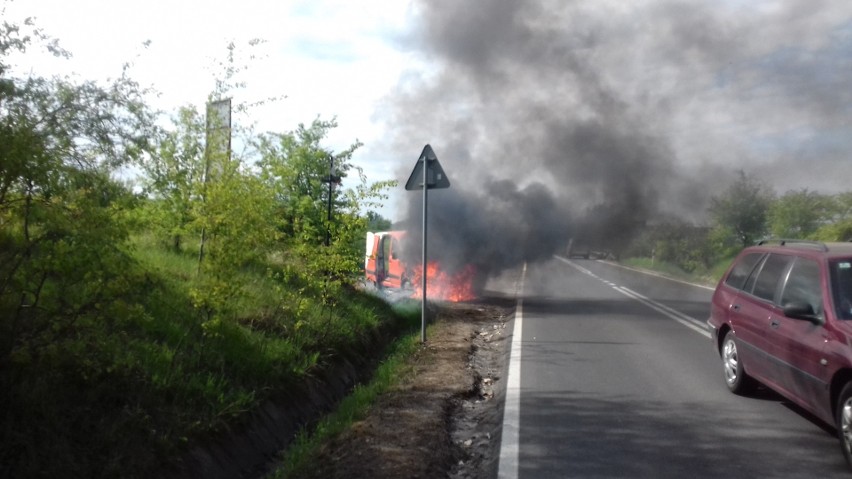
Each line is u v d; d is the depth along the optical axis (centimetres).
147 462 496
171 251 1077
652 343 1175
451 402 777
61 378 520
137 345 632
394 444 598
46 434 468
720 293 877
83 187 520
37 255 507
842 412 559
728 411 730
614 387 842
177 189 775
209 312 727
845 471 551
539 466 566
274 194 826
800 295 666
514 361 1009
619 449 608
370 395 782
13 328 497
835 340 572
